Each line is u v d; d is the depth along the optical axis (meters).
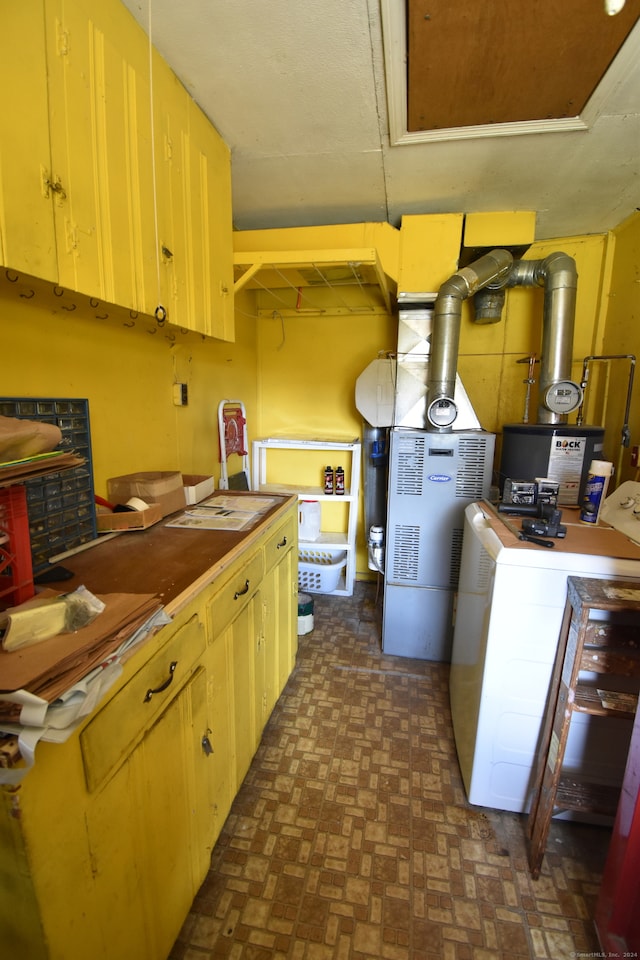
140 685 0.82
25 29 0.80
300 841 1.34
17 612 0.71
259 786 1.53
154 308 1.26
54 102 0.88
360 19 1.07
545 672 1.33
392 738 1.76
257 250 2.25
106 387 1.47
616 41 1.10
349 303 2.98
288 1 1.02
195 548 1.28
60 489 1.21
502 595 1.31
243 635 1.38
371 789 1.53
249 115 1.46
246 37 1.14
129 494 1.51
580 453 1.94
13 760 0.53
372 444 2.87
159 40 1.16
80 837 0.68
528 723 1.37
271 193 2.01
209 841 1.17
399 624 2.33
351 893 1.20
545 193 1.99
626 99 1.32
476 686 1.48
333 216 2.28
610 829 1.40
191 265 1.46
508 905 1.18
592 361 2.55
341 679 2.13
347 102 1.38
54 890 0.63
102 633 0.72
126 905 0.81
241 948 1.07
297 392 3.16
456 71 1.22
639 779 0.97
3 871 0.60
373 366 2.57
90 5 0.95
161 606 0.86
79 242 0.97
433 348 2.17
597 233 2.47
